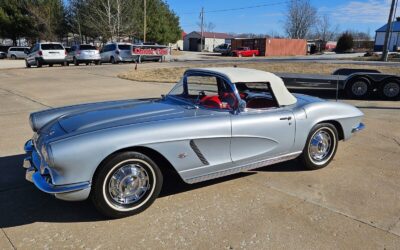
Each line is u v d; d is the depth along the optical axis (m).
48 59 24.25
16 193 3.91
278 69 20.34
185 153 3.54
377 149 5.61
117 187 3.31
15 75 17.56
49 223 3.30
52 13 50.38
